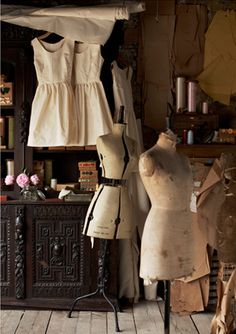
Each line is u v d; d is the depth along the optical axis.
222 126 4.20
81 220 3.68
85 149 3.88
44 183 4.00
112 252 3.70
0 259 3.72
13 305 3.69
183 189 2.51
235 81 4.15
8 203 3.68
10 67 4.08
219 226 3.02
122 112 3.19
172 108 4.14
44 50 3.66
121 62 4.22
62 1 4.17
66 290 3.70
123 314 3.61
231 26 4.16
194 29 4.18
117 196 3.10
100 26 3.47
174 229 2.48
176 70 4.18
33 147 3.87
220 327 3.01
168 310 2.63
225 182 3.02
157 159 2.48
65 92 3.63
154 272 2.45
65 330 3.26
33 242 3.70
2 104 3.82
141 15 4.20
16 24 3.59
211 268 3.77
